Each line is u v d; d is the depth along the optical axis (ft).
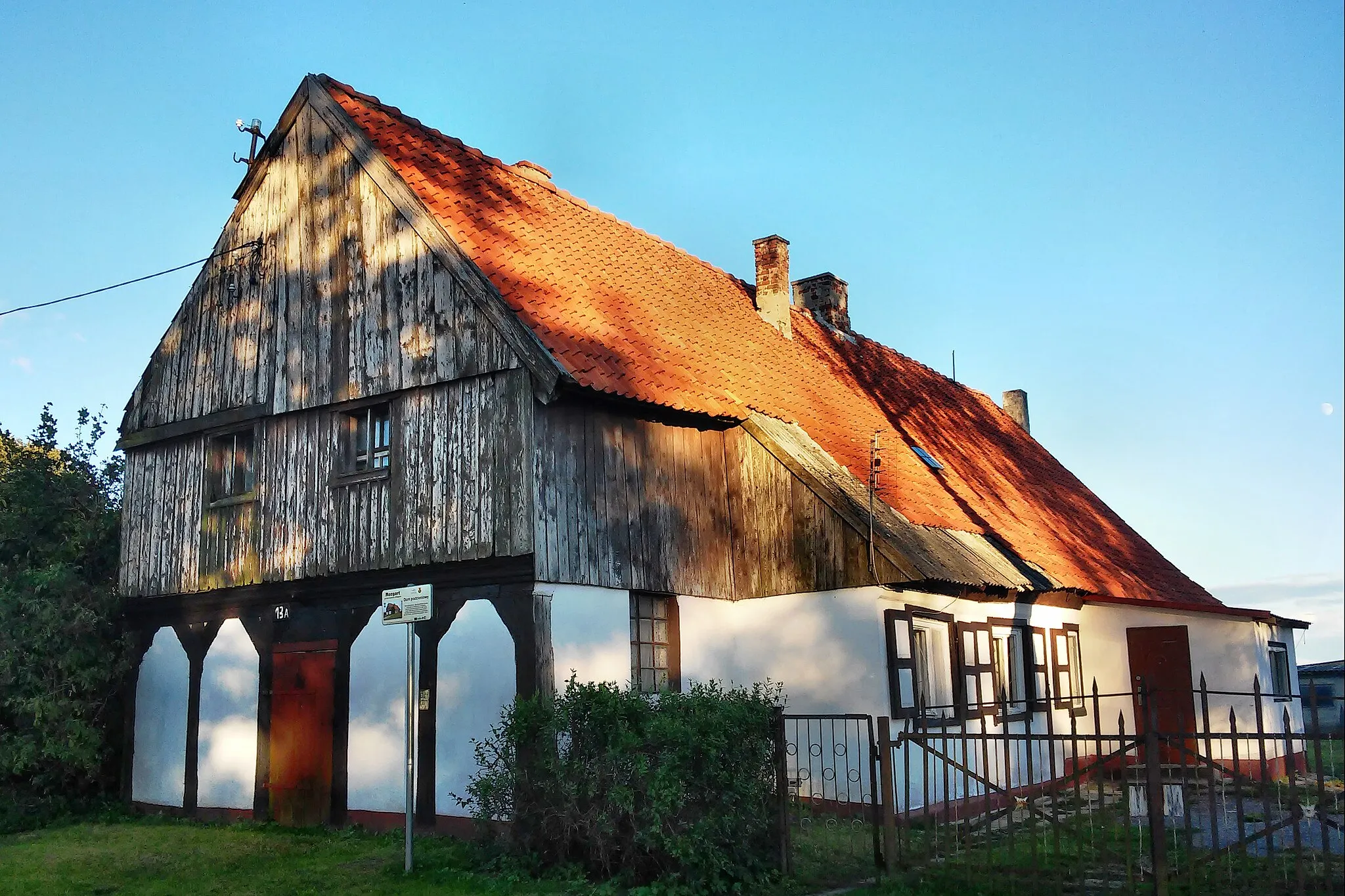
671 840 31.45
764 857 33.73
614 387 44.78
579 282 52.21
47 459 60.44
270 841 43.32
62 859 40.42
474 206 51.47
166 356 56.95
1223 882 30.78
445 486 44.47
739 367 57.82
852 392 69.87
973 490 68.33
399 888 33.55
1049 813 49.16
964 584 50.26
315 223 51.21
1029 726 55.93
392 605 37.24
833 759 45.27
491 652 42.50
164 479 55.98
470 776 42.11
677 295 61.31
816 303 84.07
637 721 33.68
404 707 44.80
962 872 32.53
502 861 34.91
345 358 48.73
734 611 51.83
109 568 59.26
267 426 51.49
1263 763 28.32
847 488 51.29
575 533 43.91
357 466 48.49
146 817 52.26
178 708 53.31
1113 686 68.39
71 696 54.08
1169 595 75.72
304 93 52.42
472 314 44.80
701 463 51.75
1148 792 29.14
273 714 49.37
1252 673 65.67
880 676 47.14
